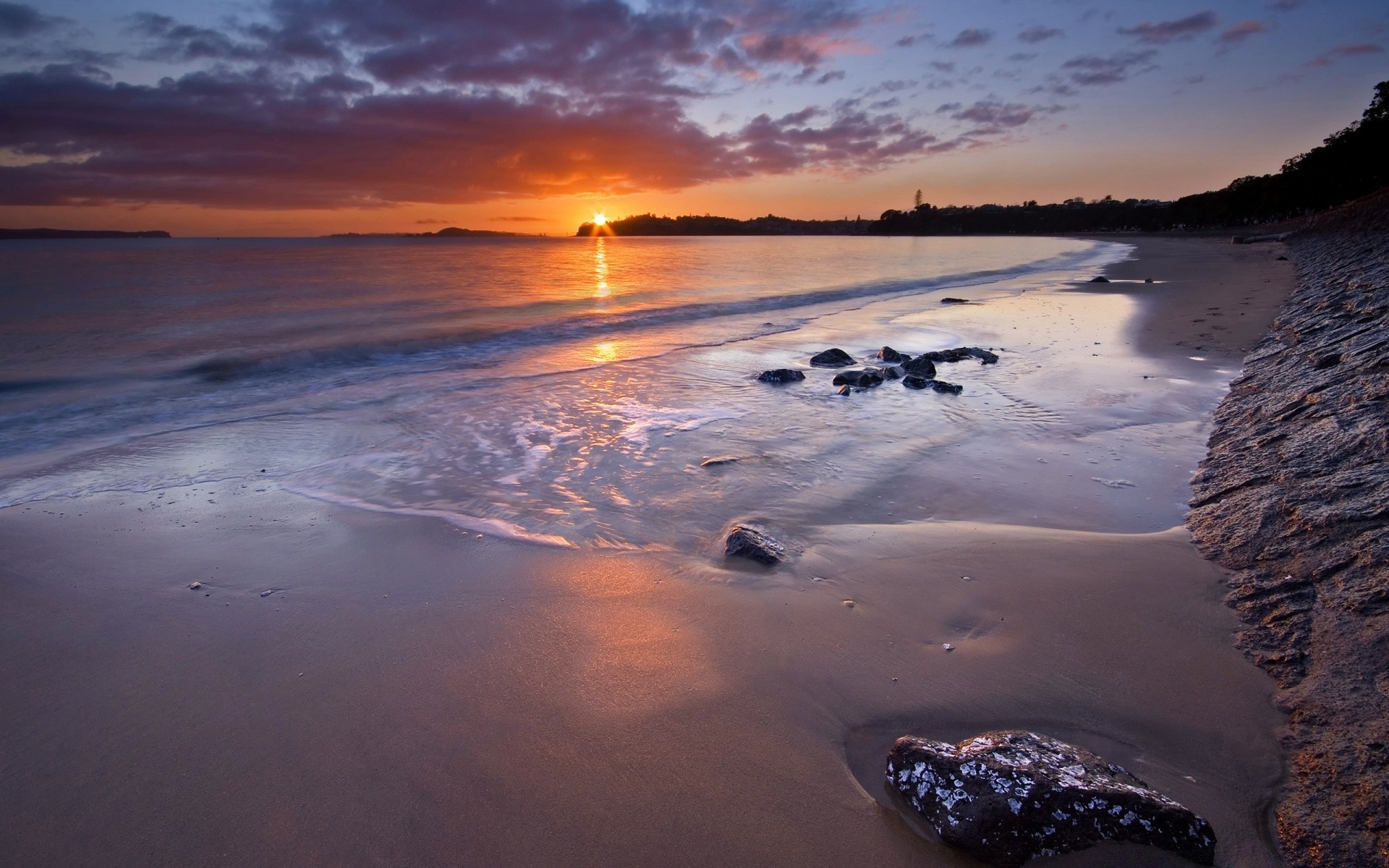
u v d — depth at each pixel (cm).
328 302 1805
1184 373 875
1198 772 246
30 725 282
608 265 3800
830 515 488
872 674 306
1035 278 2709
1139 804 209
